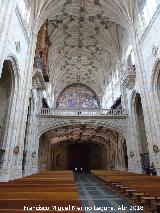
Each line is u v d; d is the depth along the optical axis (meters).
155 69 19.36
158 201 7.36
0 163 15.27
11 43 15.91
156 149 18.22
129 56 30.23
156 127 18.70
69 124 26.83
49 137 35.69
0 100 17.97
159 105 19.06
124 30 32.25
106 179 14.27
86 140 44.03
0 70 12.26
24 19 19.98
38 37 26.42
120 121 27.25
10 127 16.81
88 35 37.59
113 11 28.41
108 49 38.00
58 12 30.02
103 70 45.72
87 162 47.59
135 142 24.89
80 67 48.22
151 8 21.12
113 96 38.50
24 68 20.08
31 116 24.92
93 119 27.09
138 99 26.11
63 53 42.28
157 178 11.84
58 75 48.12
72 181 8.45
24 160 22.98
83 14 32.09
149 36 20.75
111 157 38.59
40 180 8.90
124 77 27.14
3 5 13.31
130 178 12.35
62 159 47.12
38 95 27.78
